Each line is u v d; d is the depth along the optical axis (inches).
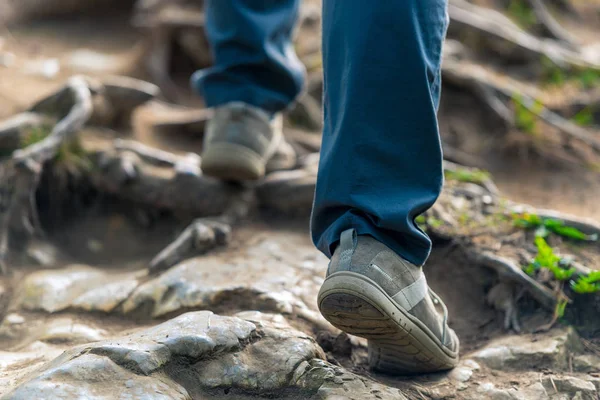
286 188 192.9
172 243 185.6
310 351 121.3
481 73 293.1
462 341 148.1
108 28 405.4
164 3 325.7
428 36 113.7
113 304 153.7
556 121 275.1
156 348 113.3
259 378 115.6
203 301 148.6
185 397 108.4
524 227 171.6
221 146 177.3
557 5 425.1
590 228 170.4
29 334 147.5
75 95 216.4
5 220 183.8
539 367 134.8
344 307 111.3
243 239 181.5
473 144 271.6
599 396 126.4
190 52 315.0
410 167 114.3
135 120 259.8
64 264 184.7
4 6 395.2
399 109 112.7
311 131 267.7
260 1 176.4
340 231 116.6
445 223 174.1
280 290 151.5
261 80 182.2
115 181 201.0
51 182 199.8
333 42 118.0
